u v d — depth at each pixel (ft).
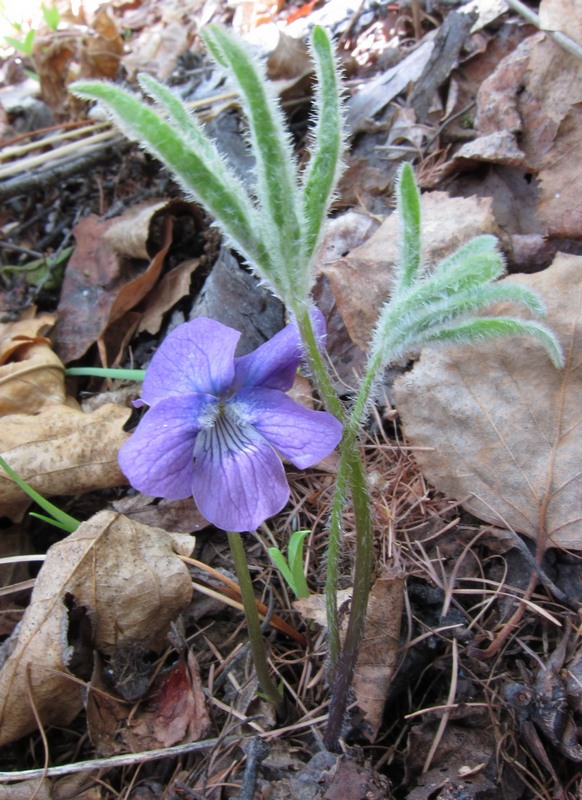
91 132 0.72
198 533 0.45
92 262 0.60
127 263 0.59
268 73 0.69
